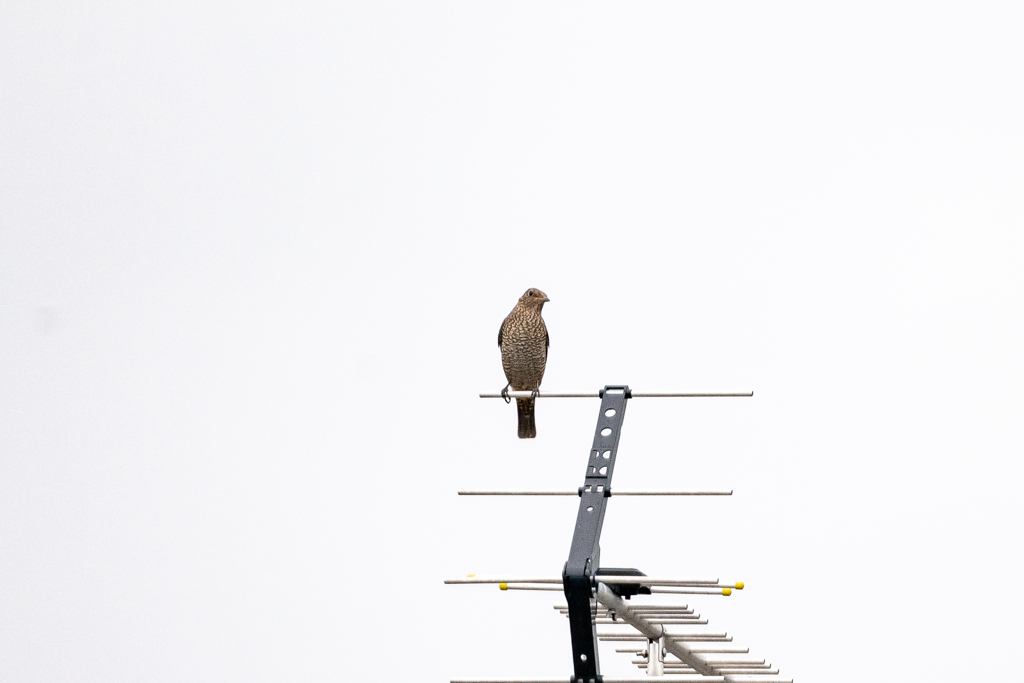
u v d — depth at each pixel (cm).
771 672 1344
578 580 1212
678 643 1353
